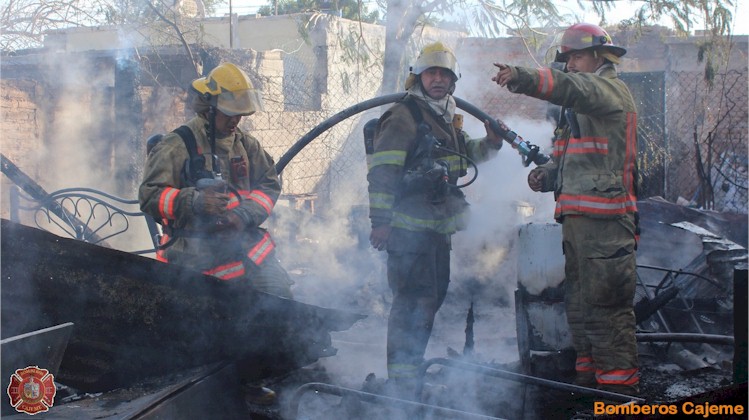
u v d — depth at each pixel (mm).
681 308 4750
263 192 3635
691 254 5336
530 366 3807
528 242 3871
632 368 3389
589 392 2945
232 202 3496
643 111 10914
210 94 3398
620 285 3361
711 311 4707
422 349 3760
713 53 7746
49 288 2922
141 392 2701
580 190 3395
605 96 3336
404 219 3791
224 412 2799
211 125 3430
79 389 2977
